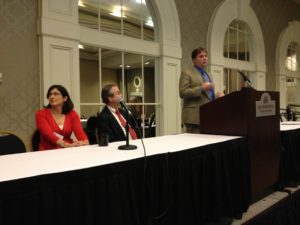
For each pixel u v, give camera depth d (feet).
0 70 8.63
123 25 12.26
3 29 8.68
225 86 17.52
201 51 9.09
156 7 13.17
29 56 9.21
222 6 16.34
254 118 6.46
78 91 10.22
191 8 14.84
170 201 4.69
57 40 9.62
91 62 11.19
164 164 4.62
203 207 5.23
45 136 7.63
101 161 4.04
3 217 3.05
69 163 3.93
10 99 8.81
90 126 9.21
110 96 7.98
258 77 19.81
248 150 6.24
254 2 19.51
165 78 13.50
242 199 6.02
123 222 4.00
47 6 9.36
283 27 22.91
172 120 13.87
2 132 7.71
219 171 5.52
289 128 8.29
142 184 4.30
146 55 13.15
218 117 6.86
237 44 18.45
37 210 3.27
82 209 3.64
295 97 24.75
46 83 9.36
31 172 3.43
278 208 6.79
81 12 10.78
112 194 3.89
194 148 5.12
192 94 8.59
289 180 7.89
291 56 24.41
